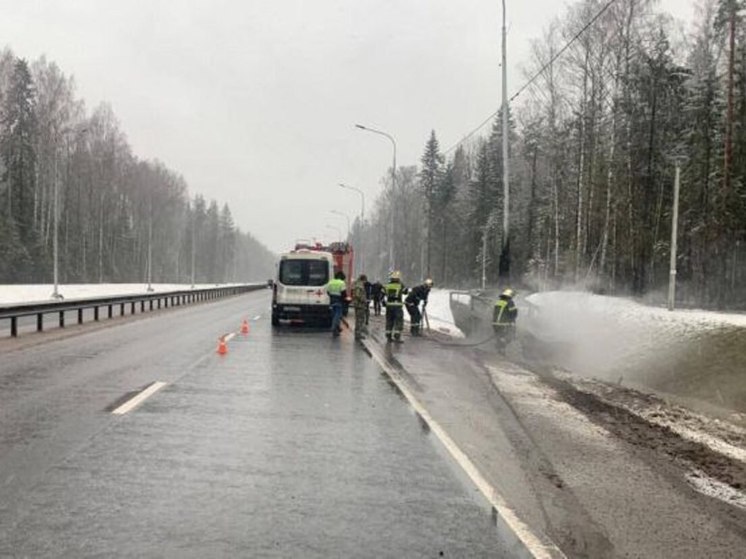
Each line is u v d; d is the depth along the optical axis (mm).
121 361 13977
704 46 43656
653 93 41688
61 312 21969
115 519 5031
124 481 5949
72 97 83562
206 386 11117
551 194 59719
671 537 5184
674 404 11906
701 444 8812
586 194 45750
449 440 7871
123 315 28906
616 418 10281
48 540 4605
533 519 5383
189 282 145750
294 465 6645
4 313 18000
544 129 57562
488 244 81125
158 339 18906
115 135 102000
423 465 6797
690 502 6109
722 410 11484
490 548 4730
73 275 89250
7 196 81000
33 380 11289
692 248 43594
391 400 10359
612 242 44438
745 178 38062
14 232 77125
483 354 17562
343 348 17875
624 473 6980
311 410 9383
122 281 109750
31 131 80125
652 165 43844
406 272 121375
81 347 16406
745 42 38031
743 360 13711
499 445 7840
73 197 93312
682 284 43750
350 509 5426
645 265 46500
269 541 4703
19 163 79500
